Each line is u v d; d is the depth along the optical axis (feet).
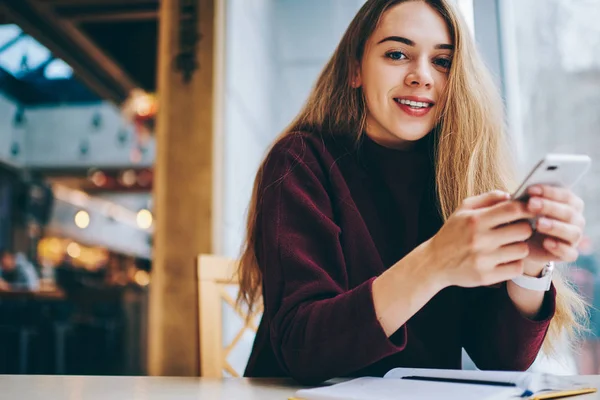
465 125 3.06
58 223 24.17
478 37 7.97
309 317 2.20
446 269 1.98
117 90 15.85
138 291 14.03
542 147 8.16
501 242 1.90
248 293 3.41
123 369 13.71
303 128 3.33
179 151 8.14
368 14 3.12
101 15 12.18
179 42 8.35
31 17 12.30
